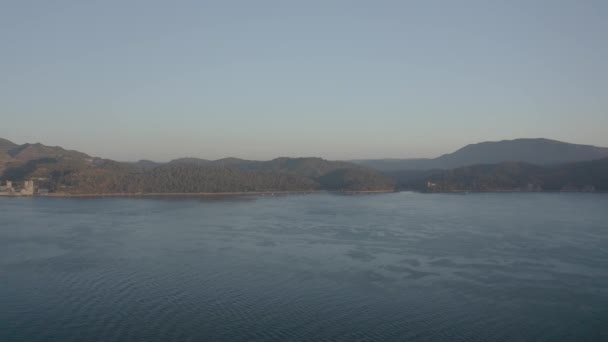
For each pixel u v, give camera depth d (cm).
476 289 7625
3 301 7006
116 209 18462
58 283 7850
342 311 6700
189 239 11644
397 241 11475
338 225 14162
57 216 15950
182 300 7094
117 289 7569
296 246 10819
